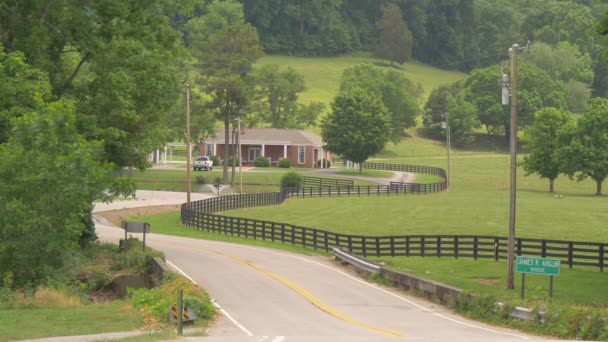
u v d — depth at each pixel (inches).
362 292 1856.5
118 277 2001.7
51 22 2206.0
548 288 1939.0
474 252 2536.9
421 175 7081.7
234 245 2866.6
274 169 6983.3
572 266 2396.7
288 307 1616.6
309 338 1183.6
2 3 2094.0
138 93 2203.5
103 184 1980.8
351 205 4640.8
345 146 6924.2
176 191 5502.0
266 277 2044.8
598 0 1984.5
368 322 1444.4
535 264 1497.3
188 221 3602.4
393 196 5344.5
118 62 2196.1
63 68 2331.4
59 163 1830.7
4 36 2161.7
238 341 1128.2
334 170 7165.4
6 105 1979.6
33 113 1865.2
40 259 1831.9
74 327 1311.5
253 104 6382.9
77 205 1870.1
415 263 2442.2
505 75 1935.3
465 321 1491.1
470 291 1600.6
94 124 2143.2
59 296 1663.4
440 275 2039.9
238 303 1656.0
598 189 5880.9
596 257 2313.0
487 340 1159.0
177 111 5664.4
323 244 2967.5
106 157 2294.5
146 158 2409.0
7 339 1198.3
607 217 4067.4
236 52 6186.0
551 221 3858.3
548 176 6102.4
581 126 5856.3
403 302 1729.8
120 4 2245.3
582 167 5851.4
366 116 6889.8
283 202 4817.9
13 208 1756.9
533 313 1396.4
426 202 4884.4
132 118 2199.8
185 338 1177.4
